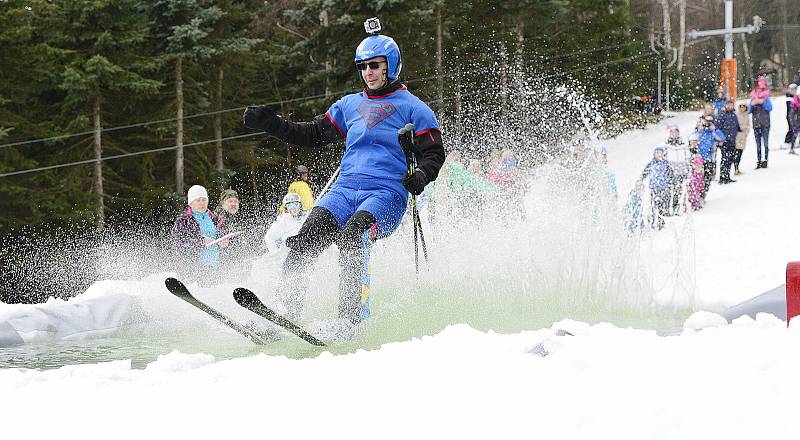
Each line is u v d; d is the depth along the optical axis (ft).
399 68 20.72
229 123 94.73
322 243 19.65
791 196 56.75
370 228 19.48
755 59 212.43
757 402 8.72
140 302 24.03
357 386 10.67
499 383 10.24
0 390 11.58
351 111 20.86
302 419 9.50
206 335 22.21
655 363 10.37
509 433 8.61
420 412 9.42
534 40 102.63
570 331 13.73
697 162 54.75
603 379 9.96
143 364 18.44
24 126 74.74
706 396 9.02
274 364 12.41
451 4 88.48
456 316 21.53
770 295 18.24
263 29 104.27
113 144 81.35
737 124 68.23
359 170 20.24
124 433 9.41
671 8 180.65
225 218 34.04
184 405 10.34
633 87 118.93
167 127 81.66
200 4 81.15
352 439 8.77
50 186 76.84
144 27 78.48
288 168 94.89
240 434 9.16
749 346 10.64
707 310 23.65
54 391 11.35
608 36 115.55
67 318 22.79
